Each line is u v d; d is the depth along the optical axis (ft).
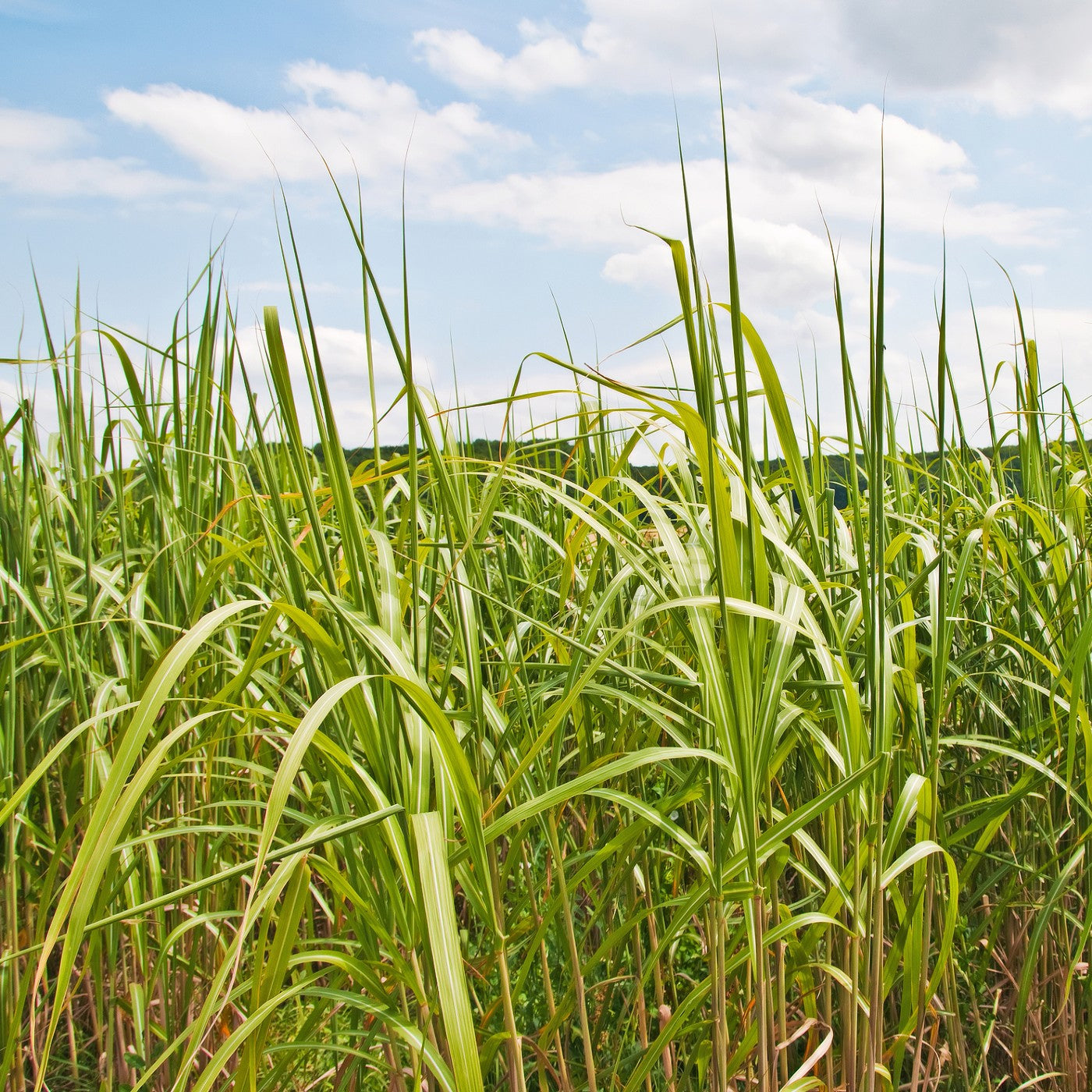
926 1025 7.48
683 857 6.14
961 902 7.15
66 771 7.48
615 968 7.70
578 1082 7.13
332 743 4.12
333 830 3.63
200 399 7.39
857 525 4.90
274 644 7.36
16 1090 6.49
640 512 6.82
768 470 6.25
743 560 4.74
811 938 5.66
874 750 4.90
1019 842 7.98
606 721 6.79
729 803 5.10
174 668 3.57
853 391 4.95
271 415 5.85
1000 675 6.88
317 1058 7.34
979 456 9.41
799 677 5.89
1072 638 7.09
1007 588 8.07
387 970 4.51
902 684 5.78
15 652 6.59
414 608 4.42
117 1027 7.42
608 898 5.82
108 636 7.90
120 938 7.57
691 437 4.37
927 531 7.77
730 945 5.72
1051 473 8.34
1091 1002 7.22
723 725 4.54
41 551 8.00
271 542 4.77
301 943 5.08
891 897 5.74
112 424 7.35
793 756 7.27
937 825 6.28
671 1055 6.40
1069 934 7.57
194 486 7.55
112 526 9.43
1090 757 5.86
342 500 4.20
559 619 6.91
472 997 6.05
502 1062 6.75
